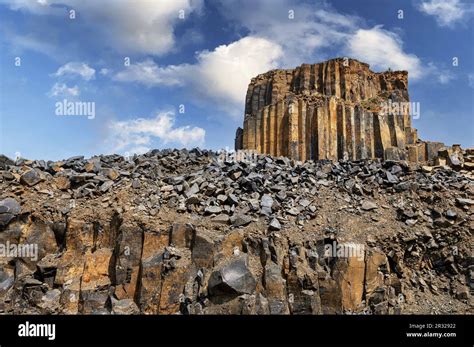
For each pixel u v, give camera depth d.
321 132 32.84
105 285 18.14
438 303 18.58
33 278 18.34
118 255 18.38
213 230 19.41
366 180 23.84
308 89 36.97
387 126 33.69
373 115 33.75
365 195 22.83
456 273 19.70
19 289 17.95
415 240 20.23
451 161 27.12
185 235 19.00
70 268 18.66
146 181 22.47
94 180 22.06
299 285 17.52
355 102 35.94
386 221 21.02
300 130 33.69
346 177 24.41
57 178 21.91
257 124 36.56
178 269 17.73
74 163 23.72
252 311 16.67
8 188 20.86
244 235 19.09
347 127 33.31
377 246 19.77
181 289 17.55
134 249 18.59
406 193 22.69
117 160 25.28
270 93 39.25
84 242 19.45
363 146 32.41
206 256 18.25
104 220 19.88
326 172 25.12
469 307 18.19
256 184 22.44
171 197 21.22
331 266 18.70
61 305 17.52
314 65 38.19
